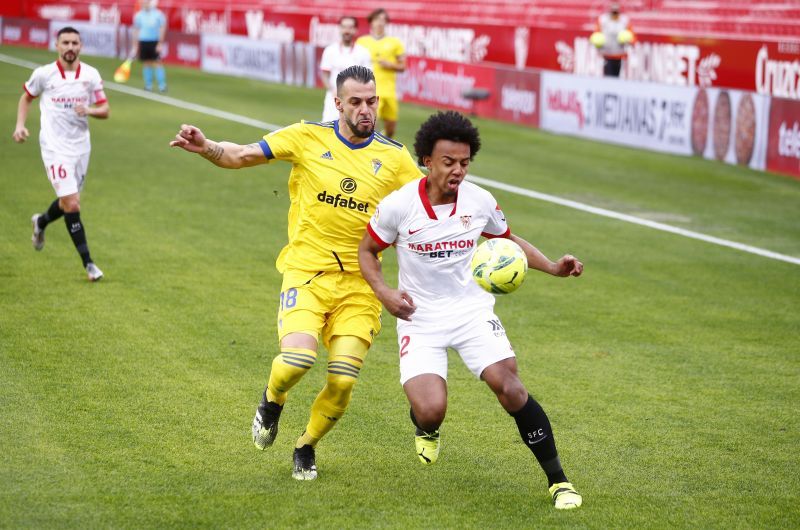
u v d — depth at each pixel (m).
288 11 130.62
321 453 21.25
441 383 18.64
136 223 43.38
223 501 18.48
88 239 40.25
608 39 80.00
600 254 41.25
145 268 36.31
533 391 25.47
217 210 46.66
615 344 29.66
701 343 29.94
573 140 71.56
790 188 55.72
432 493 19.28
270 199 49.66
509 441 22.20
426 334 18.94
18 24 142.12
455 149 17.75
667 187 55.81
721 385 26.27
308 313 19.50
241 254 38.97
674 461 21.22
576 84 73.81
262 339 28.91
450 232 18.55
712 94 63.56
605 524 17.95
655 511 18.62
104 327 29.34
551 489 18.94
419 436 19.50
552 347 29.23
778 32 84.56
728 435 22.78
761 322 32.28
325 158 19.58
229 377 25.59
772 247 43.19
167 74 109.56
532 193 53.62
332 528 17.45
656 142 68.12
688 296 35.28
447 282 18.89
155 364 26.36
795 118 58.03
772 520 18.31
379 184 19.69
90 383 24.69
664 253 41.72
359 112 18.97
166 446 21.08
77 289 33.22
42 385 24.36
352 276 19.89
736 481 20.20
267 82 105.19
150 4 92.06
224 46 116.56
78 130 34.75
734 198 53.19
